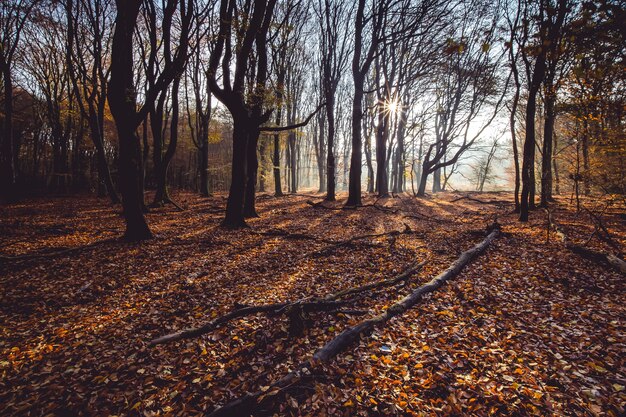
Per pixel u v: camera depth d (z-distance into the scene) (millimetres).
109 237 11273
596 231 9227
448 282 6965
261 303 6152
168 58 11281
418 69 24062
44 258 8781
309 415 3291
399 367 4035
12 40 21062
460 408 3299
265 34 13336
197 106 26500
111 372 4125
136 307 6105
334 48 22031
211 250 9906
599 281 6555
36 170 33844
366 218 15906
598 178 13711
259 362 4258
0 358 4449
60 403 3598
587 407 3271
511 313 5449
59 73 26281
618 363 3928
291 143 36750
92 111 18938
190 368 4195
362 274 7742
